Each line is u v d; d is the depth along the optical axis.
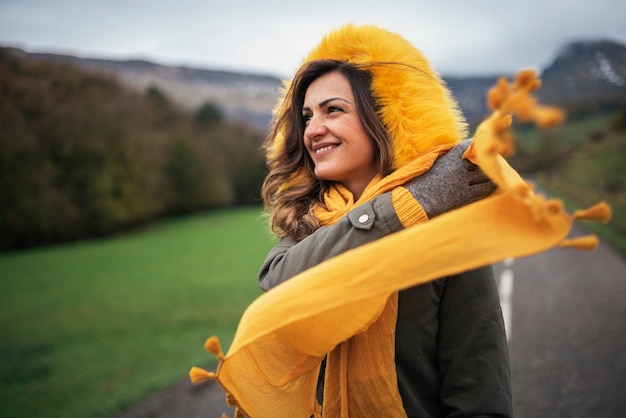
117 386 5.39
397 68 1.26
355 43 1.35
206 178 44.03
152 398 4.92
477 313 1.17
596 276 10.62
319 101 1.35
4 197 26.78
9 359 6.67
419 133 1.23
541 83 0.73
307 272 0.99
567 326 6.85
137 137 36.84
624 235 15.66
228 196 46.47
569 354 5.65
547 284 10.09
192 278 13.49
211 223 35.94
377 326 1.13
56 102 32.69
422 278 0.87
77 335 8.01
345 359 1.17
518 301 8.63
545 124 0.63
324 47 1.40
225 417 1.20
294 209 1.39
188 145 42.94
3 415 4.65
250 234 27.30
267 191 1.54
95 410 4.69
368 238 1.10
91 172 30.47
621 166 44.75
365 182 1.40
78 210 29.52
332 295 0.92
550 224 0.80
